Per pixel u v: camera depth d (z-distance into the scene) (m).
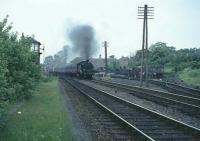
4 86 14.99
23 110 21.05
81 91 39.28
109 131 16.20
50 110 21.66
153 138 14.41
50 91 37.59
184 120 20.14
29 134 13.96
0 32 17.69
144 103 29.56
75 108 25.00
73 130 16.02
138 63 109.75
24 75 22.70
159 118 19.81
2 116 14.73
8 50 18.56
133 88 48.56
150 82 64.69
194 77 68.31
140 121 19.16
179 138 14.54
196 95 36.81
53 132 14.58
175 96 33.91
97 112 22.91
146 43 54.94
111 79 80.62
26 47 25.66
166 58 101.56
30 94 24.77
